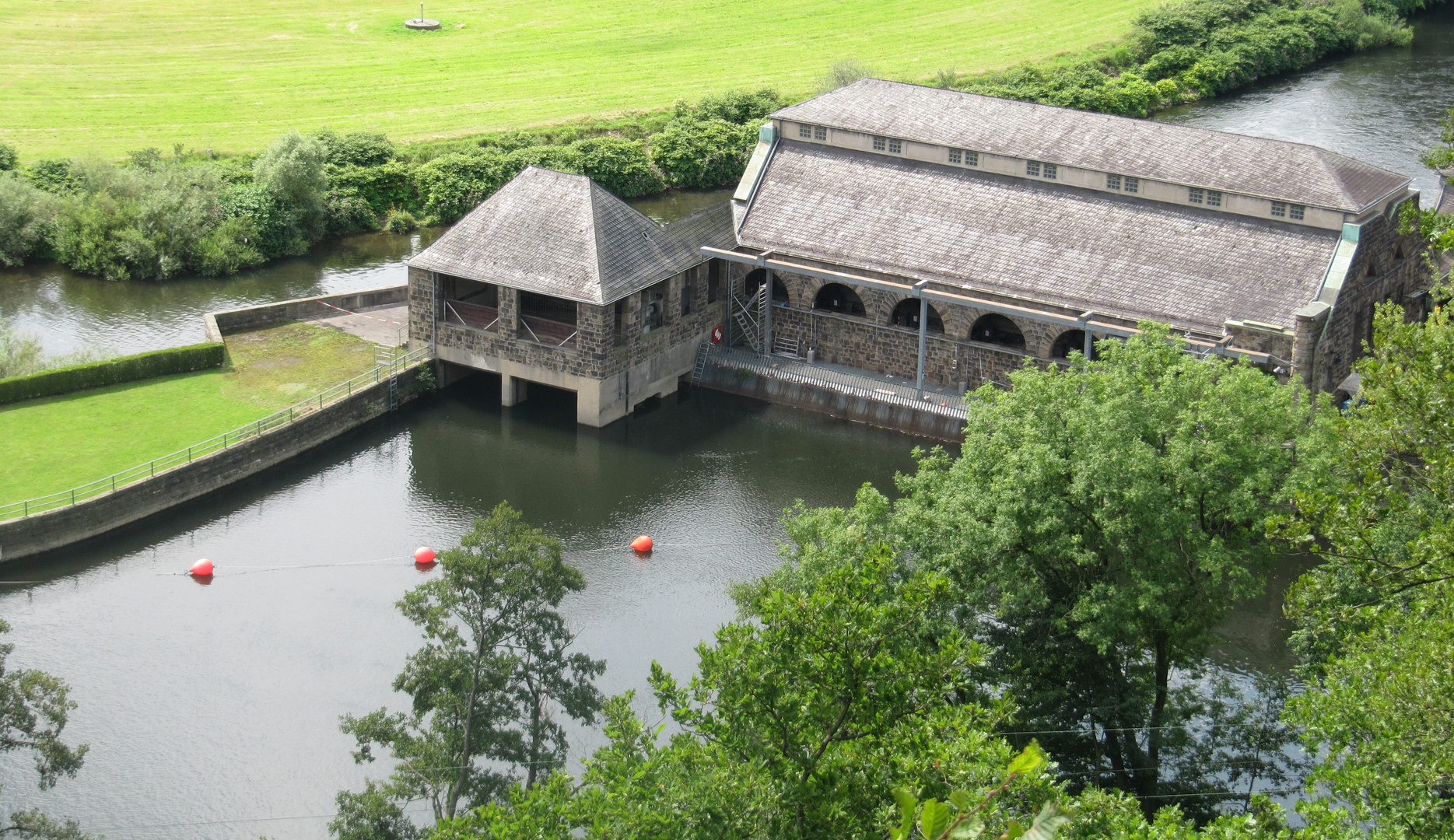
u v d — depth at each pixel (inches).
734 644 1644.9
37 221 4847.4
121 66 6604.3
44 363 3843.5
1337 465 2268.7
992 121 3939.5
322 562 3221.0
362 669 2854.3
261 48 7022.6
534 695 2263.8
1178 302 3508.9
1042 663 2348.7
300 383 3838.6
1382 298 3663.9
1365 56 7253.9
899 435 3821.4
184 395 3754.9
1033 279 3663.9
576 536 3341.5
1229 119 6299.2
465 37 7386.8
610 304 3654.0
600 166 5585.6
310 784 2551.7
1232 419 2240.4
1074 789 2345.0
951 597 1887.3
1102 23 7598.4
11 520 3120.1
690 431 3831.2
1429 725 1541.6
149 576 3157.0
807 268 3848.4
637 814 1536.7
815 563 2303.2
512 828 1608.0
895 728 1663.4
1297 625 2856.8
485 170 5423.2
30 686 2192.4
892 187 3949.3
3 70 6422.2
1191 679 2733.8
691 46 7347.4
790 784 1585.9
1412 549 1753.2
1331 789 1694.1
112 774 2559.1
